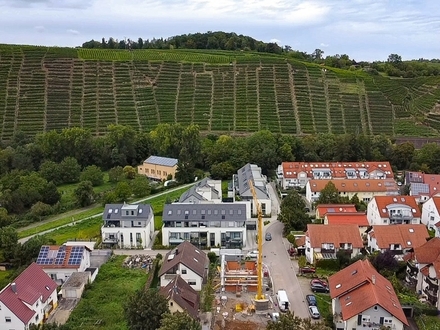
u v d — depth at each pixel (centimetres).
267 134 17300
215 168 15800
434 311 7231
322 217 11188
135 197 14062
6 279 8619
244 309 7544
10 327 6625
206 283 8381
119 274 8788
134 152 17775
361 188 13238
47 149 16950
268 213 12312
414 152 16638
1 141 18488
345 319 6341
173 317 5834
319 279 8512
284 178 14575
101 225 11700
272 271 8919
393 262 8544
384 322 6284
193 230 10281
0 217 11681
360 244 9169
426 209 11294
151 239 10900
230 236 10300
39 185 13438
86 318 7150
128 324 6681
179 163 15512
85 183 13562
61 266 8506
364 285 6750
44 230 11531
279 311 7431
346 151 16588
